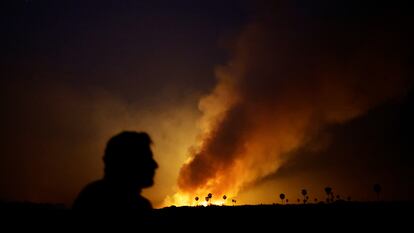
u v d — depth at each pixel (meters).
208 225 14.78
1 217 15.87
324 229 14.02
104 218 2.92
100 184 3.14
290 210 17.98
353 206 18.12
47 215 15.35
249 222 15.59
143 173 3.24
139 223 2.98
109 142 3.28
